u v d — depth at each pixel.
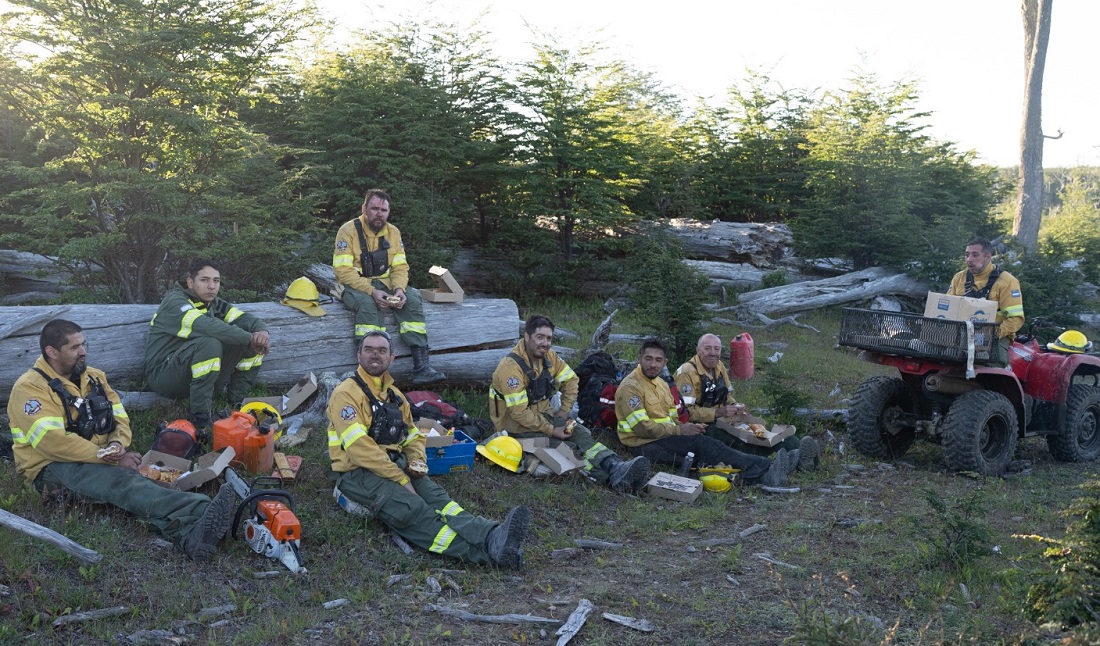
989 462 7.65
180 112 9.24
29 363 6.62
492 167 15.66
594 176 16.88
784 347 13.05
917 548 5.57
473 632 4.32
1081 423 8.52
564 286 15.72
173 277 10.05
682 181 19.72
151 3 9.64
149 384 6.84
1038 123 24.44
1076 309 16.14
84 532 4.84
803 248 17.53
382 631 4.29
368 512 5.51
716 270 16.94
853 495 7.02
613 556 5.52
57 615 4.09
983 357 7.46
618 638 4.30
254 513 5.11
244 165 10.56
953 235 16.44
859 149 17.25
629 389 7.40
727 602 4.76
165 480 5.30
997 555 5.52
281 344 7.72
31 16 9.00
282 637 4.14
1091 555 4.21
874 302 15.99
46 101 9.38
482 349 8.90
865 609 4.70
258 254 10.19
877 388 8.16
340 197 14.40
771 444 7.64
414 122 14.38
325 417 7.12
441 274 8.64
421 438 5.74
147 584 4.45
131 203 9.45
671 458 7.38
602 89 18.17
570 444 7.13
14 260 11.70
